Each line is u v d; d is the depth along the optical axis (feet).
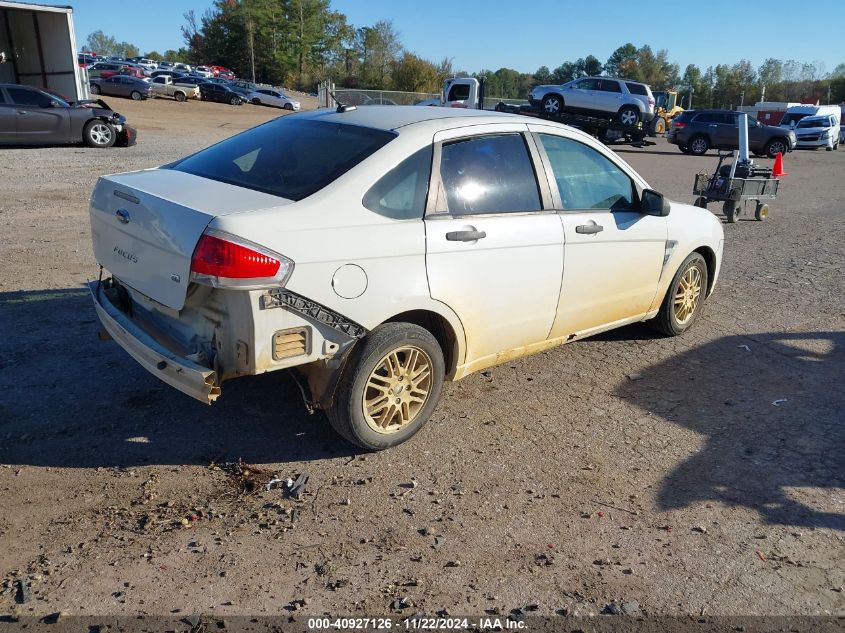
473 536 10.58
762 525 11.18
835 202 50.16
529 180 14.05
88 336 17.11
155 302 11.68
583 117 90.38
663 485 12.21
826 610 9.39
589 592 9.53
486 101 113.09
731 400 15.72
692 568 10.11
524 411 14.79
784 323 21.17
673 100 145.38
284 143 13.12
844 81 307.17
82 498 10.93
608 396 15.70
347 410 11.88
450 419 14.26
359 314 11.46
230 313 10.59
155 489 11.27
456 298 12.77
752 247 32.42
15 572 9.27
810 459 13.25
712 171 68.59
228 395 14.51
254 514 10.80
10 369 15.07
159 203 11.16
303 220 10.84
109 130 58.65
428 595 9.31
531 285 14.05
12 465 11.65
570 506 11.48
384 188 11.85
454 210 12.71
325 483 11.73
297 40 308.19
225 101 164.14
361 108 14.29
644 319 18.01
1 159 47.93
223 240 10.14
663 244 17.22
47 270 22.53
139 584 9.19
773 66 328.49
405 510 11.12
